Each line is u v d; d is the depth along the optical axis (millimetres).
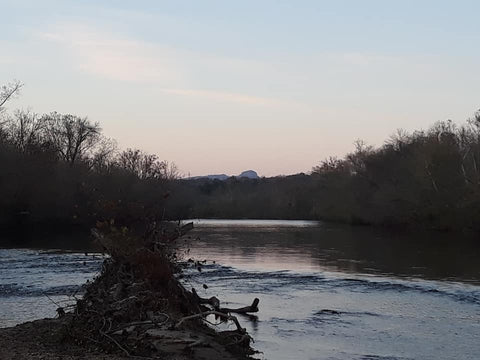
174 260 23344
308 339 18672
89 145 98750
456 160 79562
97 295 16641
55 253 47094
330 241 65188
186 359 14102
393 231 83812
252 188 181250
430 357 16562
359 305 25125
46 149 80938
